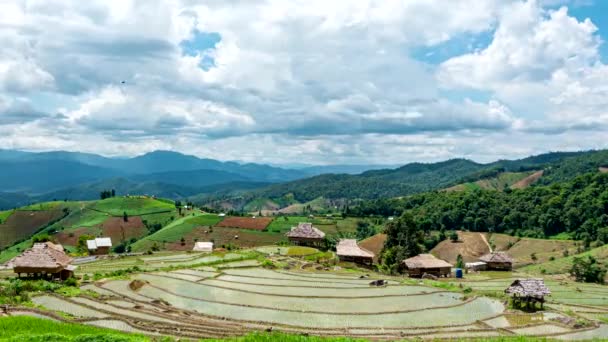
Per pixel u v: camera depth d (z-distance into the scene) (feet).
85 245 505.25
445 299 241.35
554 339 158.20
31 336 105.91
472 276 375.66
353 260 410.11
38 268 254.06
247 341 116.06
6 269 310.04
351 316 194.80
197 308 202.80
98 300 198.08
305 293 246.47
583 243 539.70
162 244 626.23
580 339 167.63
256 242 618.03
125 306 190.29
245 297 231.30
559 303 247.29
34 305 176.96
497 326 186.70
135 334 134.62
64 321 156.25
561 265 460.96
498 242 627.87
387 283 286.87
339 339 118.42
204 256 397.80
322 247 485.56
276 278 294.05
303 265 357.20
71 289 217.56
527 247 588.09
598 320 200.34
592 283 357.00
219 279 282.56
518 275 388.78
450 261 588.91
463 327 182.39
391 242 467.52
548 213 625.82
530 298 226.79
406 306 220.43
